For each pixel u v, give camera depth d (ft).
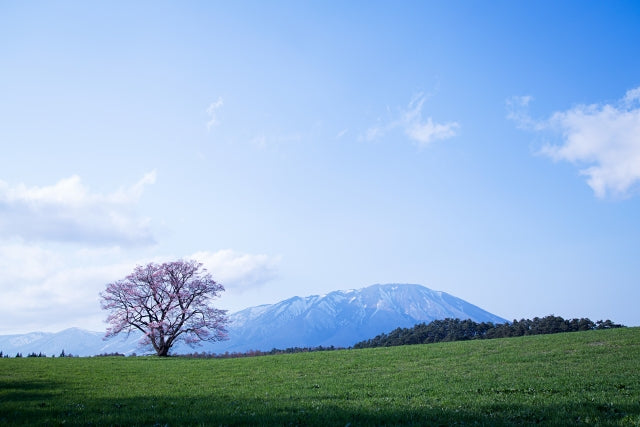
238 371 98.68
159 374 95.14
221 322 218.18
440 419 37.86
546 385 58.95
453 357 104.73
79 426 37.60
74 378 85.40
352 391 60.59
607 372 69.21
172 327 203.51
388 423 36.76
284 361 118.11
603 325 291.17
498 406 44.27
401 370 87.51
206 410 45.52
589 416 37.24
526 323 341.82
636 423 33.86
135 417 41.11
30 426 37.14
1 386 71.61
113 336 208.44
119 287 210.18
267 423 37.47
